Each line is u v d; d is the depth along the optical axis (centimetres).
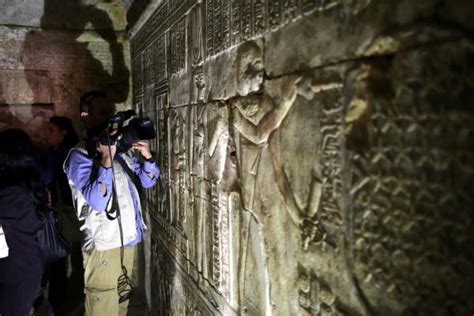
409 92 80
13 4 385
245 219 155
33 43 394
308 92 111
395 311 85
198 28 203
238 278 164
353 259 97
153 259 348
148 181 275
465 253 71
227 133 170
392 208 85
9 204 237
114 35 420
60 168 340
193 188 224
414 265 80
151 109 329
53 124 346
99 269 249
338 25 98
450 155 72
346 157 98
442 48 73
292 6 117
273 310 137
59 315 361
